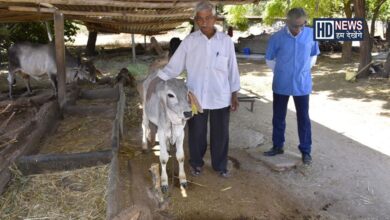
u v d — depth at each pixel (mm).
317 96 9469
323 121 7363
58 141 5707
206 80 4406
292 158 5367
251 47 18188
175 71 4480
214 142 4723
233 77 4586
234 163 5336
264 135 6496
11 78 9008
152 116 4516
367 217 4141
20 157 4520
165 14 7309
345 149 5910
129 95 8570
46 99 8195
